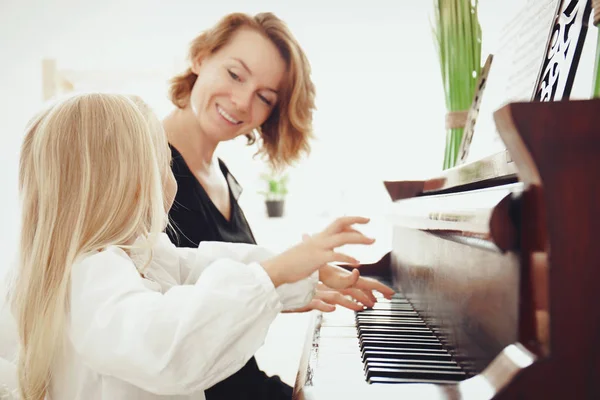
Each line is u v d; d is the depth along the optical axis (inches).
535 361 18.7
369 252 147.5
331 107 154.8
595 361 18.6
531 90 38.4
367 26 153.2
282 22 79.7
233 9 153.0
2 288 43.4
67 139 36.1
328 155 155.4
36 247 35.4
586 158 18.4
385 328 39.4
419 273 43.8
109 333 29.5
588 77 31.9
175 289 31.0
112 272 32.5
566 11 34.1
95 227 35.1
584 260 18.6
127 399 35.9
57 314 33.2
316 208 156.1
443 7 63.4
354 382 26.1
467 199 27.9
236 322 28.9
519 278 21.1
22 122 155.6
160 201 37.4
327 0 152.6
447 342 33.9
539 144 18.4
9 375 41.1
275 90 81.2
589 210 18.4
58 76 154.5
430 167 153.1
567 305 18.7
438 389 21.1
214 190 71.4
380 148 154.6
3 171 155.5
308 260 30.2
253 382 56.6
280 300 33.0
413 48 152.6
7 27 153.9
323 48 154.0
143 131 37.5
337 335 39.4
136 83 153.9
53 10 153.9
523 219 20.5
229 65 75.7
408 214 45.0
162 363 28.4
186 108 74.7
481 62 65.2
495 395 18.7
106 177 35.9
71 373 36.5
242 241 70.2
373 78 153.9
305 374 30.1
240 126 78.4
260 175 154.8
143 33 154.1
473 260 28.4
